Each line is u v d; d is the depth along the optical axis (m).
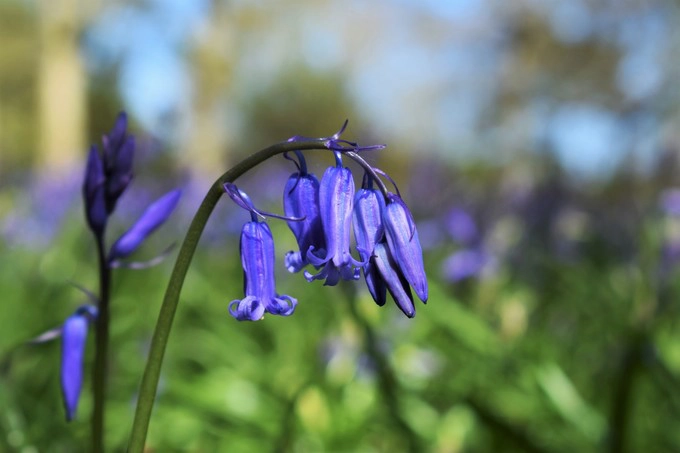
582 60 25.16
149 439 3.46
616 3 24.88
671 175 4.79
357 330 3.62
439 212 6.47
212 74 20.86
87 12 21.27
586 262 6.32
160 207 1.88
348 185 1.45
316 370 3.88
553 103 25.62
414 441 3.29
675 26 23.94
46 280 5.74
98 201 1.86
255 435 3.57
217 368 4.59
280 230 7.21
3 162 11.95
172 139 6.20
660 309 3.80
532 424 3.59
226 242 7.79
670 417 3.63
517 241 5.48
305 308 5.40
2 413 2.76
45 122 21.81
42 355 3.94
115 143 1.88
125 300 4.77
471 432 3.44
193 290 5.79
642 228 4.25
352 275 1.47
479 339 4.25
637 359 3.19
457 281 5.04
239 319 1.50
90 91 27.94
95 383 1.90
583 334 5.16
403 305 1.45
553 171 6.70
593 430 3.29
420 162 6.80
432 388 4.04
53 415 3.36
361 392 3.68
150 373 1.55
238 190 1.51
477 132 25.77
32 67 27.77
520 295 4.92
